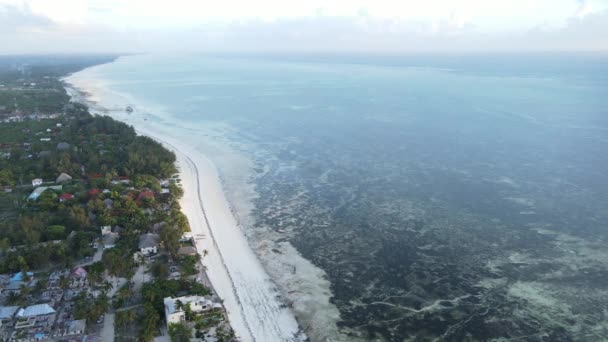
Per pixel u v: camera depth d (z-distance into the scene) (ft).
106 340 266.77
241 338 273.54
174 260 360.28
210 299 309.01
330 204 481.87
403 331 287.28
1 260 353.31
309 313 302.66
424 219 442.91
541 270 352.49
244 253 378.73
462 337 282.36
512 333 285.64
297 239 405.39
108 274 336.49
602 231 412.16
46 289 317.42
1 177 528.63
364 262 367.45
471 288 332.39
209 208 468.75
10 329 276.00
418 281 341.82
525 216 446.60
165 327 279.90
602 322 293.84
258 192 517.96
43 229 395.96
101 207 440.86
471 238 404.16
